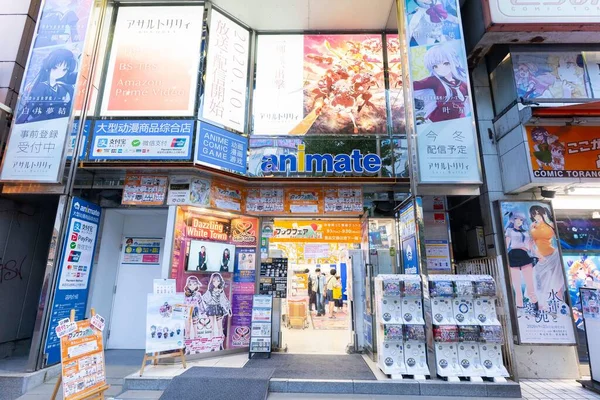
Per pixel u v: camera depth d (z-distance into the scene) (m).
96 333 3.30
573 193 4.93
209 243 5.20
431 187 4.37
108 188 5.38
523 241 4.66
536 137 4.56
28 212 5.29
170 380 3.81
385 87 6.11
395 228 5.44
